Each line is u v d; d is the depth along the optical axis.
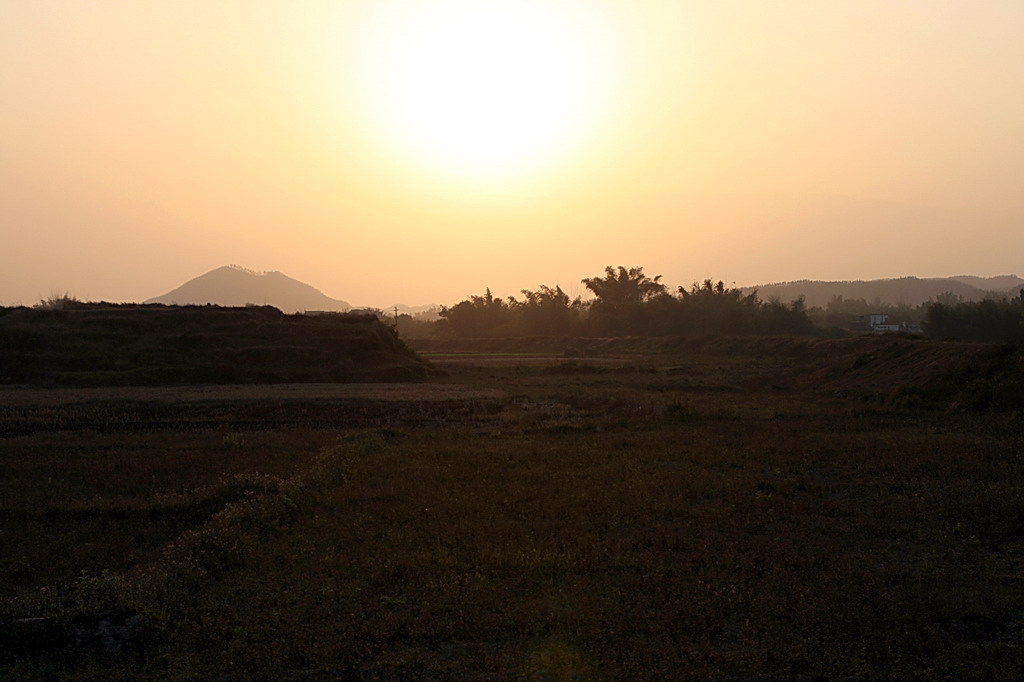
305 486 14.62
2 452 19.17
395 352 51.84
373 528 11.94
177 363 43.19
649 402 31.66
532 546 10.77
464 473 16.19
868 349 45.84
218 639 7.83
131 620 8.04
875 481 15.18
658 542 11.05
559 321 113.31
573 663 7.21
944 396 28.28
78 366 41.72
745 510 13.01
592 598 8.78
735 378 45.97
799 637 7.73
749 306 97.50
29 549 11.01
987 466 15.96
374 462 17.52
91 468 16.94
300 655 7.39
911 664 7.17
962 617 8.30
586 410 29.88
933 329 73.94
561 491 14.47
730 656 7.27
